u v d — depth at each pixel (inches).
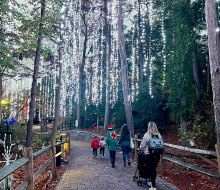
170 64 696.4
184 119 689.6
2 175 126.0
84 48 1940.2
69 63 1359.5
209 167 414.0
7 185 224.4
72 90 1845.5
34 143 744.3
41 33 529.0
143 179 346.3
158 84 964.0
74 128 1870.1
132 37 1494.8
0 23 455.5
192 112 690.2
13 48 462.9
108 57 1433.3
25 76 668.7
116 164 523.8
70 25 1142.3
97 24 1647.4
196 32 673.0
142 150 303.7
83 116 1886.1
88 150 896.9
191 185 304.7
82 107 1913.1
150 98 973.8
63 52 1018.7
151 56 1273.4
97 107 1622.8
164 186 307.7
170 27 737.0
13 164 159.3
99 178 370.0
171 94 721.0
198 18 659.4
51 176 364.8
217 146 219.1
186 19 653.3
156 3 1054.4
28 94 1096.2
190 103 698.8
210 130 532.7
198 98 686.5
